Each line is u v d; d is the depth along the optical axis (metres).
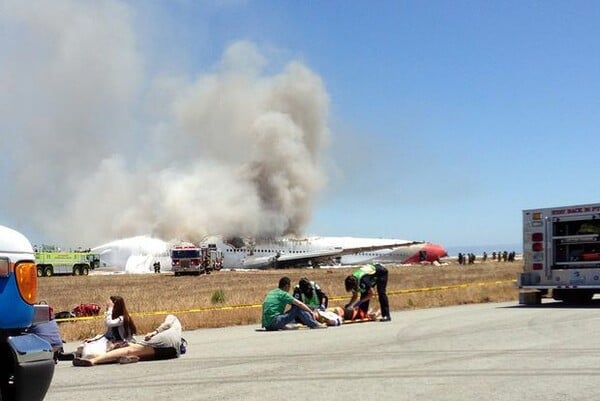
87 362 10.10
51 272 71.38
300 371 8.83
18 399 5.09
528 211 18.97
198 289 39.12
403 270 69.56
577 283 18.08
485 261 113.31
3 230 5.23
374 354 10.24
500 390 7.27
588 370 8.38
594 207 17.75
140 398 7.30
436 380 7.91
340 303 23.78
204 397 7.27
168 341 10.53
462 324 14.59
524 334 12.34
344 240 112.94
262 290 35.25
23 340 5.14
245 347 11.73
